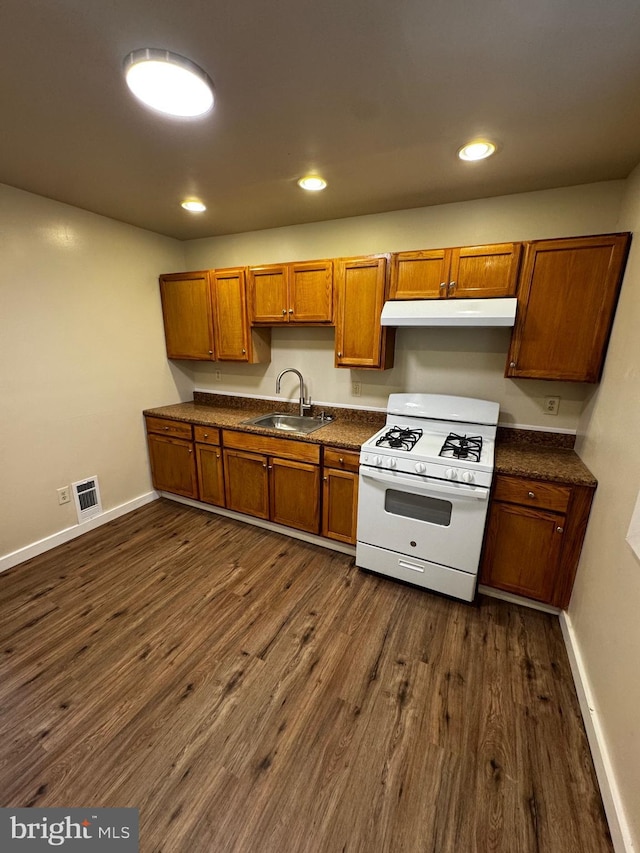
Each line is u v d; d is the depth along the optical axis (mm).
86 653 1828
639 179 1771
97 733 1464
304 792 1285
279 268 2734
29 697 1605
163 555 2650
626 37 1069
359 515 2377
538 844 1164
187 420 3102
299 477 2684
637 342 1517
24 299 2395
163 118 1506
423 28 1052
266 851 1142
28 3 968
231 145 1715
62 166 1945
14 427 2434
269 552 2697
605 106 1401
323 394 3123
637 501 1296
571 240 1930
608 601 1478
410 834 1184
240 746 1426
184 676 1714
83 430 2855
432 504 2180
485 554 2174
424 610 2143
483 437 2406
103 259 2828
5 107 1426
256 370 3410
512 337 2150
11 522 2477
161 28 1060
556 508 1948
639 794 1063
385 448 2197
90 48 1133
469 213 2385
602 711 1391
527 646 1897
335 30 1061
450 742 1446
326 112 1463
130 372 3166
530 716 1549
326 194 2299
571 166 1884
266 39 1096
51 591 2264
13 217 2277
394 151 1766
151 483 3518
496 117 1487
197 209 2600
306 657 1822
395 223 2605
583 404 2270
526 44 1107
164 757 1384
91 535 2906
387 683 1689
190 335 3264
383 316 2291
